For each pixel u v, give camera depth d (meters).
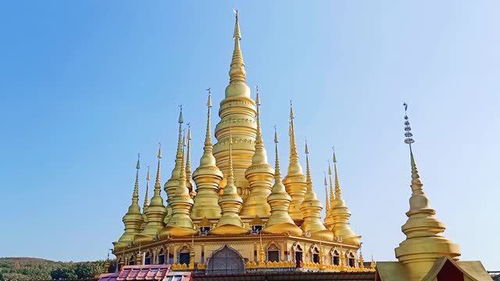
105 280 32.03
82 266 118.12
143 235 57.19
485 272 27.30
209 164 60.03
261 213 56.38
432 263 29.44
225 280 39.53
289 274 39.38
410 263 29.94
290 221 53.03
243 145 65.31
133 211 64.12
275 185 55.56
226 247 48.47
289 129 68.75
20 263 154.38
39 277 118.44
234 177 63.00
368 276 39.16
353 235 61.59
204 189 58.72
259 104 64.94
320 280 39.38
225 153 64.88
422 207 32.06
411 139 34.03
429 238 30.38
